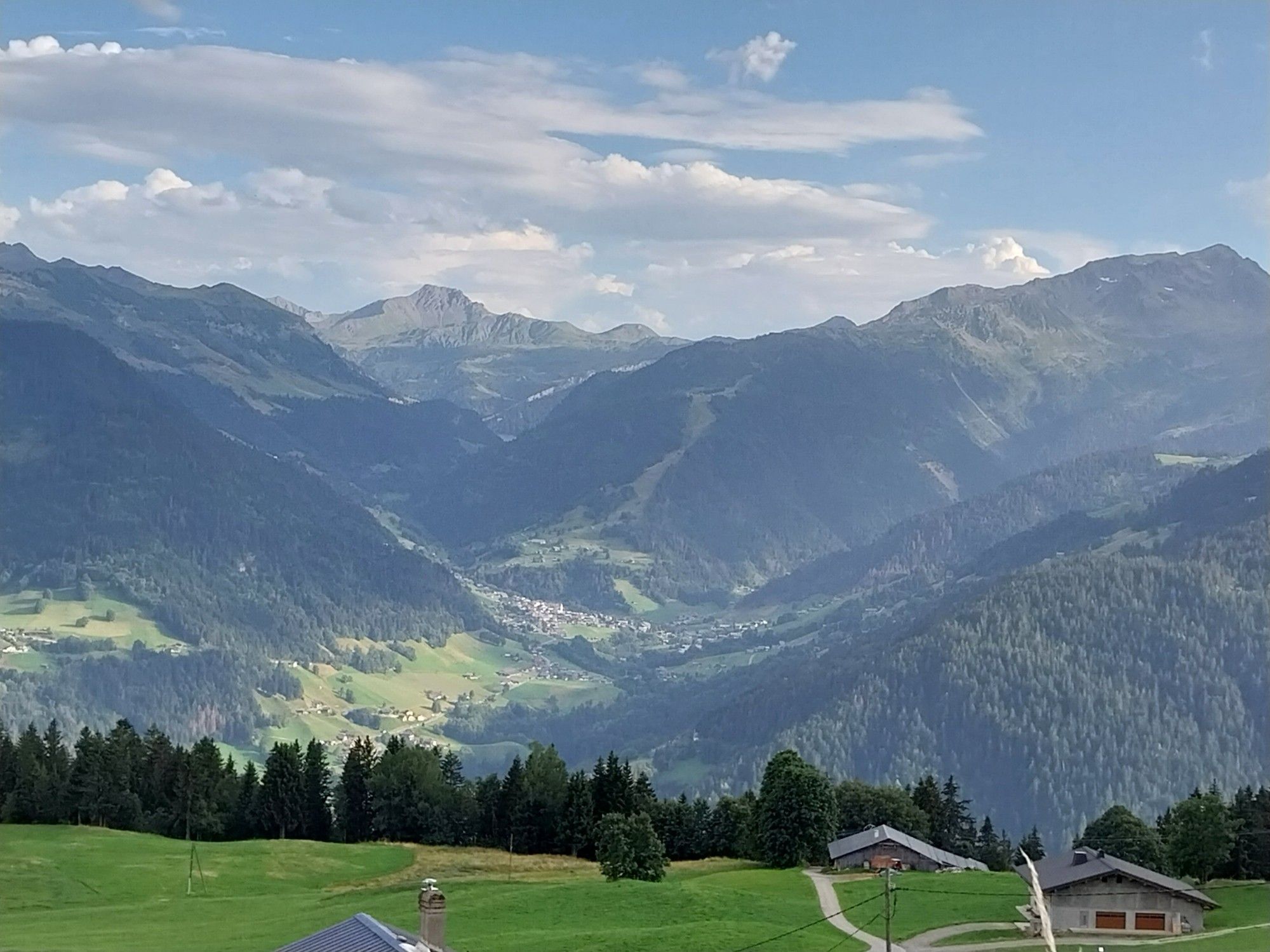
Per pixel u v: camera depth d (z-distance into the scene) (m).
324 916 131.38
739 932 115.38
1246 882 157.50
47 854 179.75
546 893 136.75
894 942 115.88
